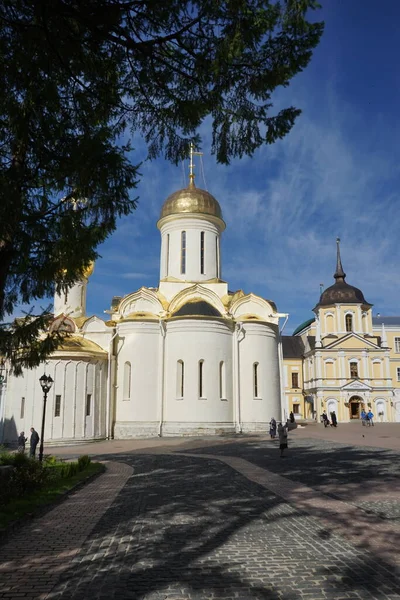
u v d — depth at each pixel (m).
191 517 10.70
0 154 9.05
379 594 6.32
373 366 65.88
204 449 27.20
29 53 7.82
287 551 8.12
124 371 37.94
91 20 7.83
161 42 8.45
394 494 12.92
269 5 8.17
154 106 9.54
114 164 8.52
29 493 13.27
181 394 37.00
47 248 9.71
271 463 20.03
